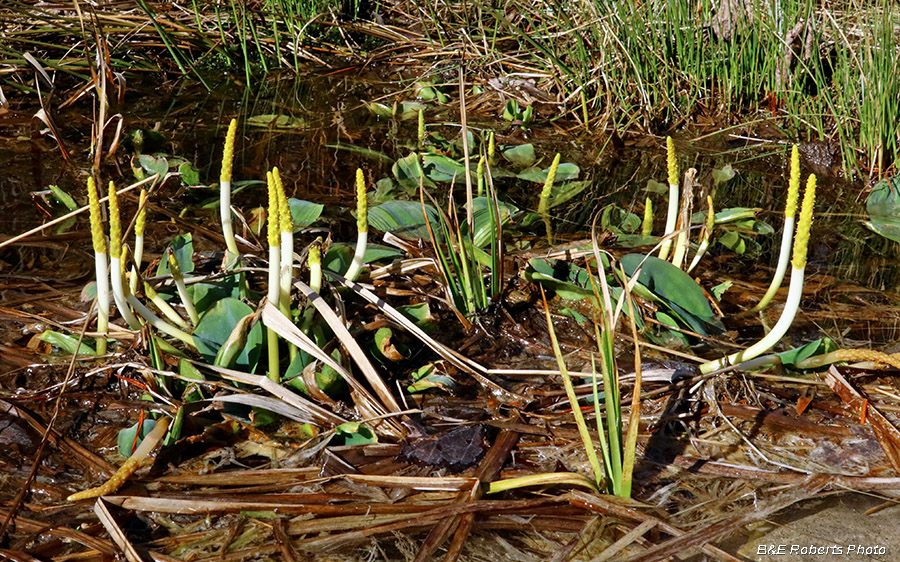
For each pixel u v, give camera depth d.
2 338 1.30
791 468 1.20
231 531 1.11
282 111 2.20
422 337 1.30
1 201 1.60
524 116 2.19
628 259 1.41
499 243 1.39
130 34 2.49
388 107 2.24
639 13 2.31
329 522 1.11
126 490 1.14
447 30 2.83
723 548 1.11
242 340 1.21
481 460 1.19
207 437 1.19
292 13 2.71
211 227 1.56
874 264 1.56
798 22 2.25
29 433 1.19
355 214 1.61
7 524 1.10
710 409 1.26
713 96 2.29
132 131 1.94
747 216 1.63
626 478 1.14
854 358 1.27
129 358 1.26
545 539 1.11
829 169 1.95
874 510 1.15
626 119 2.21
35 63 2.08
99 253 1.22
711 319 1.37
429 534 1.10
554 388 1.29
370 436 1.20
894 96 1.90
